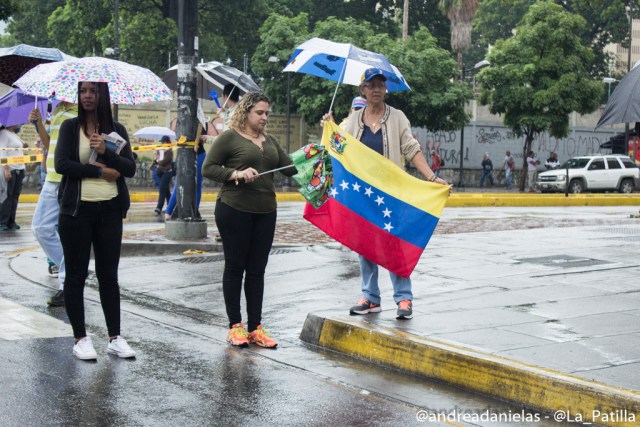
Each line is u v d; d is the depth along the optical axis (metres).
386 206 7.31
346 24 40.94
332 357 6.90
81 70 6.69
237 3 49.19
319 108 39.19
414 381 6.23
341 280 10.03
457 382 6.09
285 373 6.37
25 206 23.39
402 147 7.45
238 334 7.17
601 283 9.27
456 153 47.28
